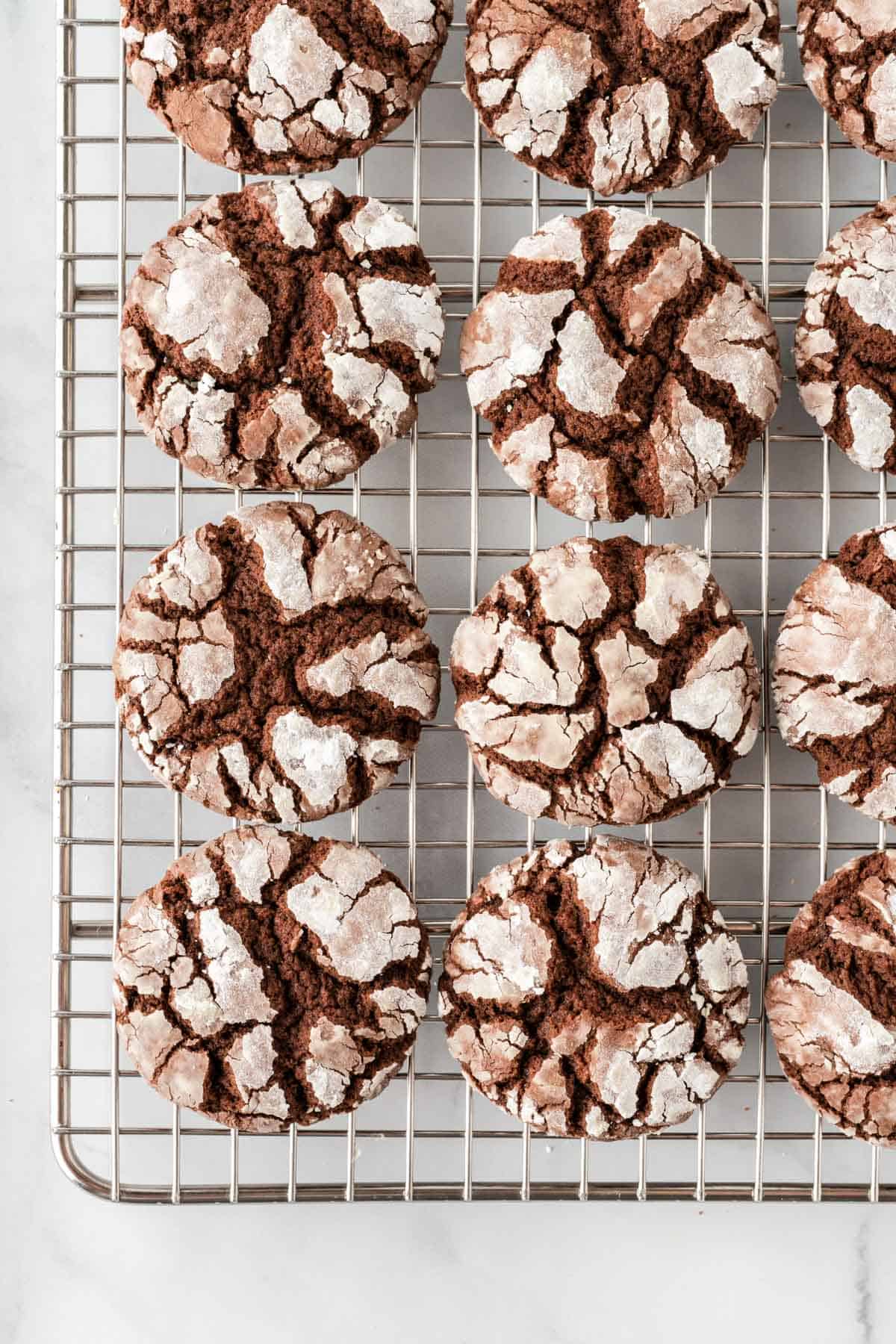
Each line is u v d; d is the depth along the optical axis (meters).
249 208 0.63
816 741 0.63
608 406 0.62
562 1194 0.64
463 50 0.65
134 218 0.65
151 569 0.63
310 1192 0.64
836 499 0.65
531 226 0.65
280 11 0.62
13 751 0.66
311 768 0.63
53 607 0.66
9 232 0.66
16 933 0.66
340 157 0.63
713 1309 0.66
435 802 0.66
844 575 0.63
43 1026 0.66
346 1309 0.66
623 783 0.62
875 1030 0.62
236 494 0.64
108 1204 0.66
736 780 0.65
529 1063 0.62
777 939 0.65
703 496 0.63
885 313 0.63
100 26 0.65
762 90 0.63
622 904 0.63
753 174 0.65
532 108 0.63
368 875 0.63
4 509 0.66
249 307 0.62
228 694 0.63
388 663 0.63
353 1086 0.63
